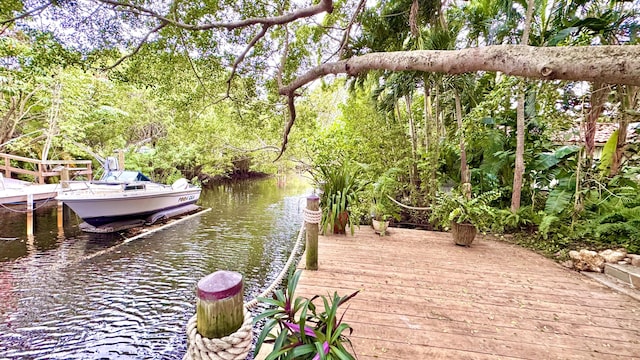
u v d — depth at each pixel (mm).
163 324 3117
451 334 1712
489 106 3867
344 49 3781
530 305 2088
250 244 5660
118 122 10516
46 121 9219
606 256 2746
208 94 5383
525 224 4078
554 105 3738
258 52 4363
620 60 776
